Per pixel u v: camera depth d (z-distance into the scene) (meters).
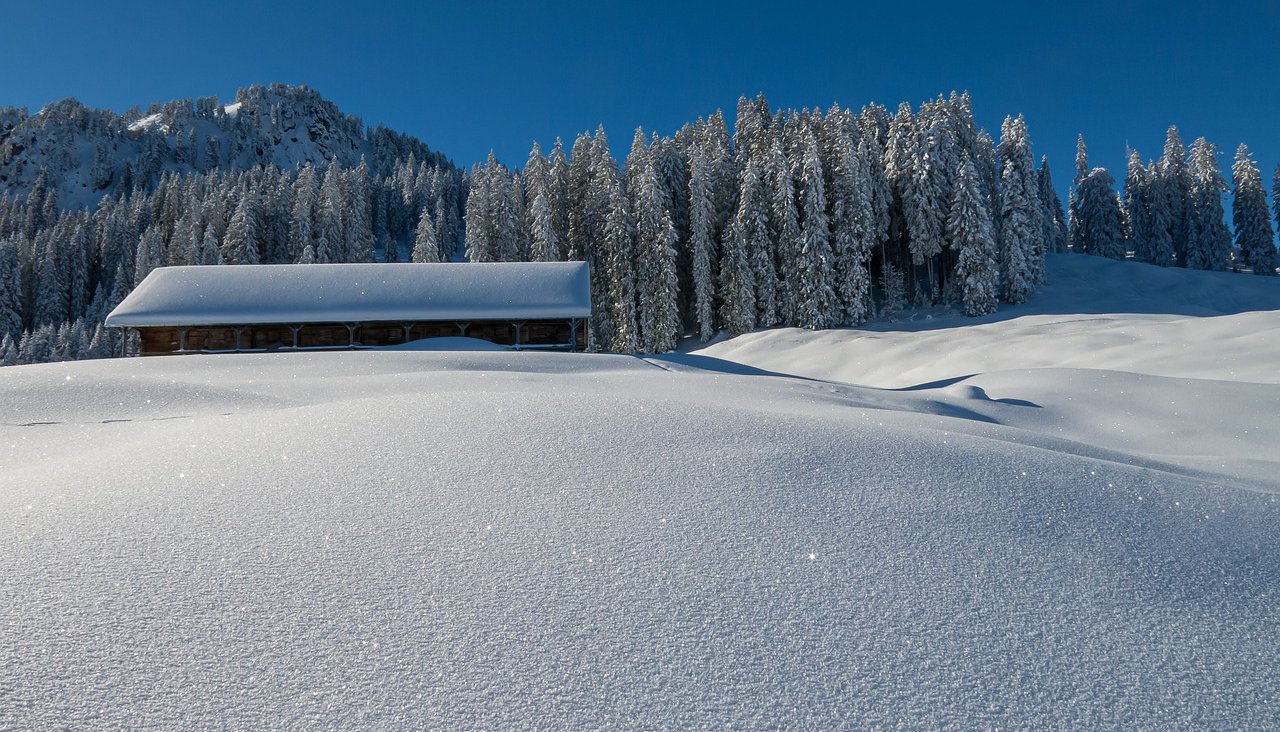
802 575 2.67
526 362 16.28
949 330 29.50
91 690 1.79
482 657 2.04
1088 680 2.05
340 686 1.87
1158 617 2.46
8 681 1.80
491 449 4.31
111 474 3.81
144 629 2.10
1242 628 2.41
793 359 29.38
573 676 1.96
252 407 8.22
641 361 18.09
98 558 2.61
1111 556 2.97
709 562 2.76
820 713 1.84
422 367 14.87
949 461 4.21
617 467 3.99
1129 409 9.90
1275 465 6.10
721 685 1.95
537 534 3.00
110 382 8.96
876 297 41.72
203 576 2.49
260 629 2.14
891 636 2.25
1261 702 1.97
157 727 1.67
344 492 3.51
